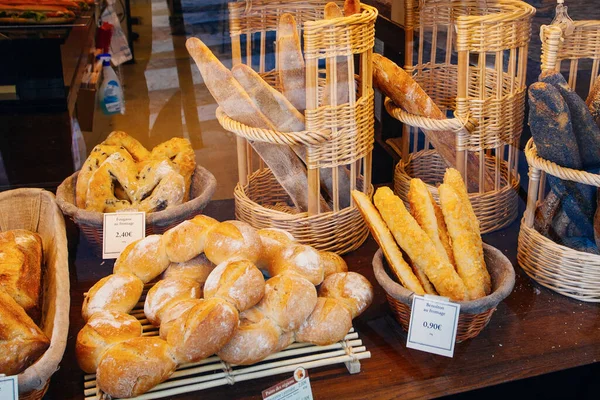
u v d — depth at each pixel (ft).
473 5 5.63
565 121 4.17
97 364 3.57
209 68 4.68
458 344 4.21
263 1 4.94
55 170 5.52
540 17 5.43
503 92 5.34
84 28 5.24
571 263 4.54
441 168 6.05
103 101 5.45
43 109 5.28
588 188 4.49
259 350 3.67
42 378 3.28
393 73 5.27
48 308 4.15
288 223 4.95
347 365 3.97
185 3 5.12
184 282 4.10
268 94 4.65
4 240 4.48
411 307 3.83
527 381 3.95
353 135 4.84
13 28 5.04
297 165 4.93
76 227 5.45
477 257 4.10
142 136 5.61
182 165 5.25
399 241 4.09
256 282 3.75
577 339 4.27
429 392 3.80
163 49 5.45
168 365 3.53
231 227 4.20
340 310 3.93
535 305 4.62
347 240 5.19
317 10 5.12
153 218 4.66
